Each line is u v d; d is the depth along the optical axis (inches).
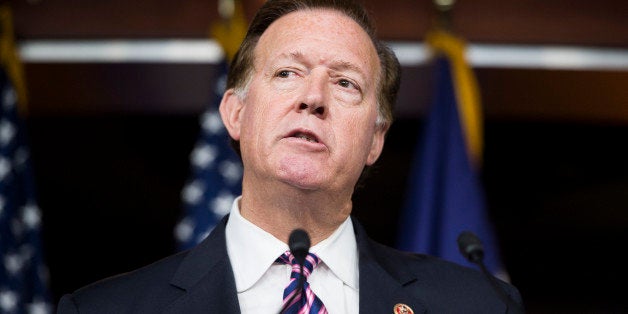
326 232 100.0
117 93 199.5
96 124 201.9
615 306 204.8
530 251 206.7
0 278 169.5
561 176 207.3
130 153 202.5
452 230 171.6
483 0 198.2
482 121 205.6
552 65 200.5
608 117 203.6
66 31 196.4
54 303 198.7
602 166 206.5
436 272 102.7
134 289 94.8
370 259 99.8
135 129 202.5
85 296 95.0
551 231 206.5
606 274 206.2
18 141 178.1
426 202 174.4
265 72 100.0
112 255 201.5
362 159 99.2
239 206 103.3
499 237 206.8
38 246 174.6
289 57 99.0
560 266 206.2
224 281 94.4
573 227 206.7
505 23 198.4
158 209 202.4
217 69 181.5
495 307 98.8
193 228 171.0
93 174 202.4
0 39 182.2
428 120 180.5
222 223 102.3
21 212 175.3
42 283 173.3
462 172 175.3
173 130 202.7
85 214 201.8
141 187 202.5
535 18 198.4
